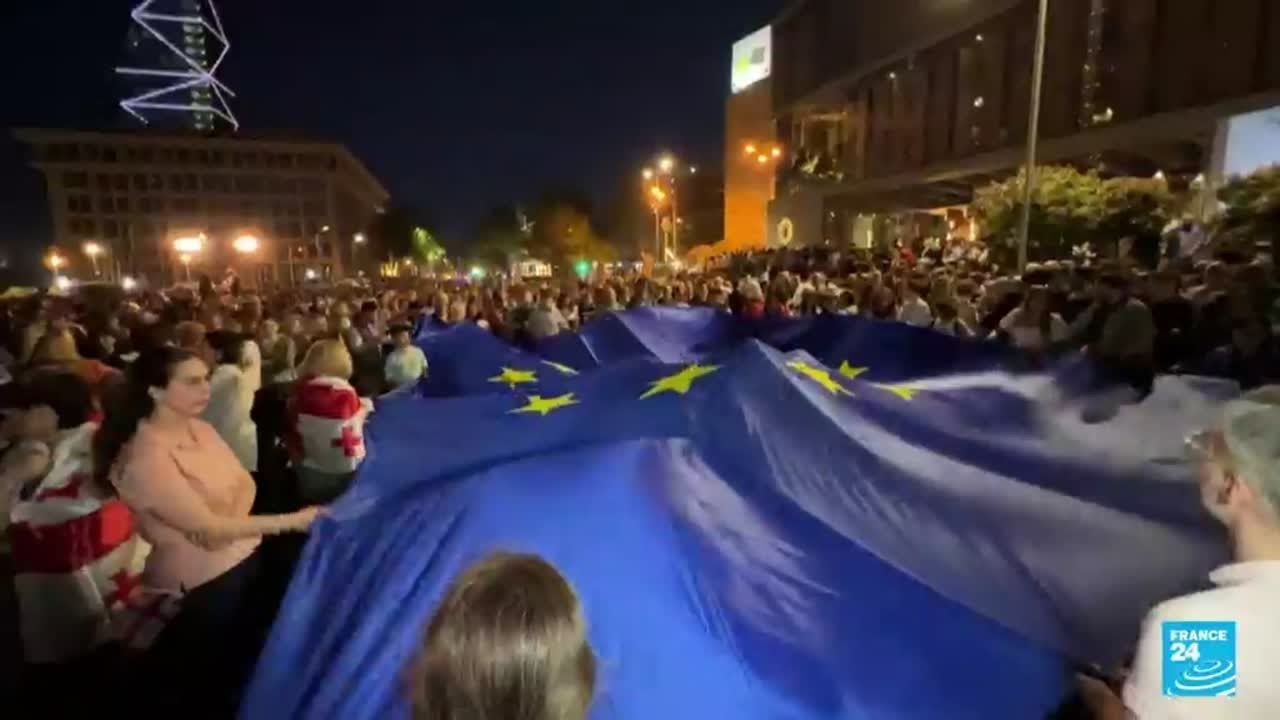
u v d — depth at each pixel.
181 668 3.58
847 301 12.46
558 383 4.34
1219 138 21.39
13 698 4.10
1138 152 26.48
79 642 3.89
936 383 4.71
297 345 9.81
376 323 12.85
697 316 8.12
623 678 2.63
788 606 2.86
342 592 3.06
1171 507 3.36
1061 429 4.14
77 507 3.90
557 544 2.92
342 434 5.54
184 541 3.44
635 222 91.06
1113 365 4.89
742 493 3.31
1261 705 1.60
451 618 1.39
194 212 96.75
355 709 2.67
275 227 99.25
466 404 4.19
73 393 4.11
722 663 2.71
